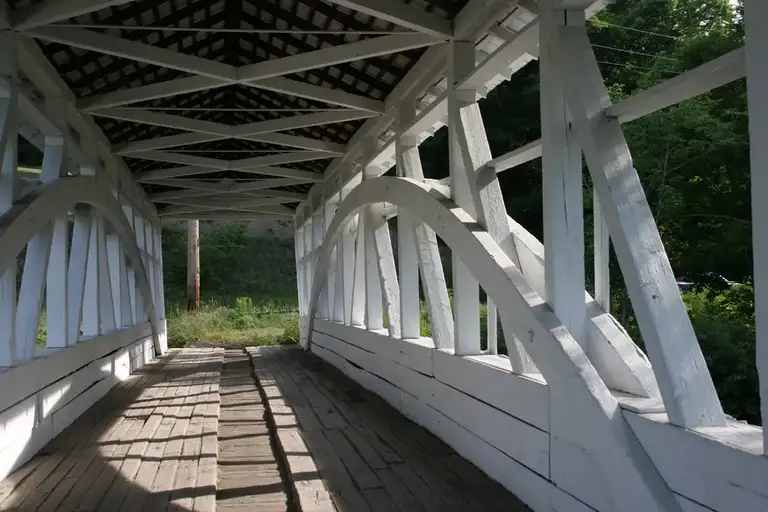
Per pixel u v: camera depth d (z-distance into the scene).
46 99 5.16
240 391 7.19
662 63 6.35
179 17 5.26
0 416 3.68
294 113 7.44
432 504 3.28
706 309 4.12
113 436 4.84
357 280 7.78
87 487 3.63
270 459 4.38
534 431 3.15
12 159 4.03
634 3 8.14
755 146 1.88
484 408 3.79
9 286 3.99
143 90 5.58
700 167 4.59
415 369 5.21
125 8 4.73
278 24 5.59
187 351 12.21
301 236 12.95
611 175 2.58
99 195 6.06
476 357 4.11
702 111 4.71
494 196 3.89
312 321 10.85
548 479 3.02
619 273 5.52
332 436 4.74
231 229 27.78
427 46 4.62
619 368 2.90
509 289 3.30
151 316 10.41
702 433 2.14
